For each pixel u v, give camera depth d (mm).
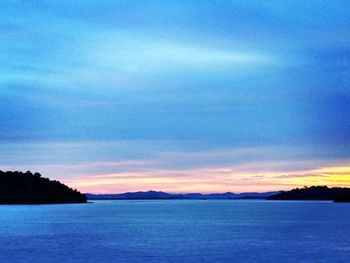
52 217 155625
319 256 57469
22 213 186000
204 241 75062
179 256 57844
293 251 62188
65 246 68375
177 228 104938
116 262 53531
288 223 122312
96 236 84438
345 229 99500
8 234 89562
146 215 184375
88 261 54219
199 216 174125
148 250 63531
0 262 53750
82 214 185125
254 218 152250
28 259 55688
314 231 94312
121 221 135500
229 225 115500
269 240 76312
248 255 58656
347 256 57375
